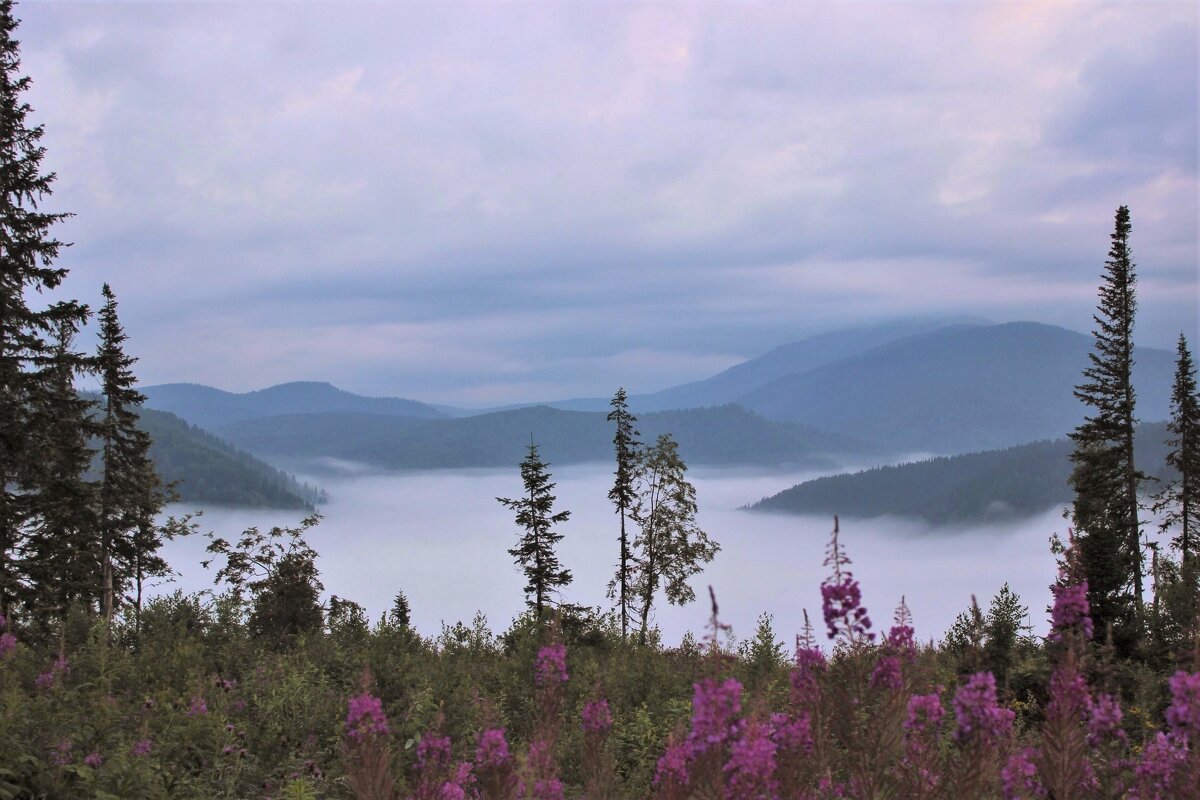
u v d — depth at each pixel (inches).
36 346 946.7
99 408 1510.8
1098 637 605.3
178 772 345.1
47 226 960.9
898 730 196.2
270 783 359.6
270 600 987.3
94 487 1170.6
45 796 284.8
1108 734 202.2
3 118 939.3
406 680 558.9
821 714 201.2
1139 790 197.5
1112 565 651.5
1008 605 575.5
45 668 486.3
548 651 271.9
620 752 404.5
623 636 948.0
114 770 307.1
